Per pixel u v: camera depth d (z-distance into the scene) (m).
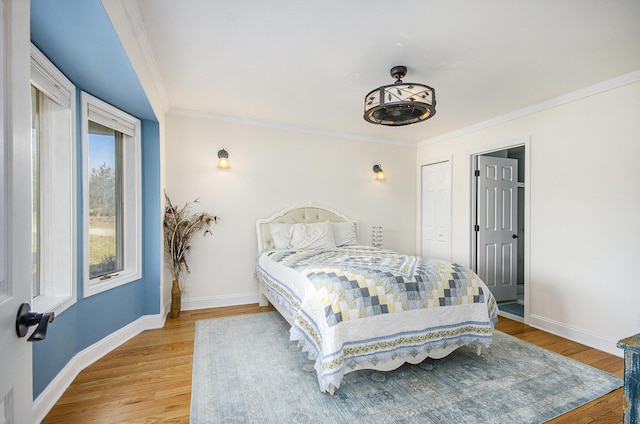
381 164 4.64
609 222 2.57
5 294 0.67
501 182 4.15
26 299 0.74
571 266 2.83
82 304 2.22
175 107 3.39
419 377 2.07
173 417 1.66
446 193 4.38
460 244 4.12
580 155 2.78
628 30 1.90
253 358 2.34
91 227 2.47
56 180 2.05
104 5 1.33
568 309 2.84
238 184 3.74
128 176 2.84
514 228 4.24
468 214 4.00
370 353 1.88
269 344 2.60
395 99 2.15
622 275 2.49
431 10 1.74
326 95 3.01
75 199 2.13
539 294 3.09
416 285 2.10
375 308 1.93
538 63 2.33
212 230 3.61
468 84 2.70
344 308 1.86
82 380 2.03
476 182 4.02
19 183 0.71
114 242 2.73
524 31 1.93
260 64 2.39
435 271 2.26
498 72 2.48
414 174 4.89
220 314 3.36
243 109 3.44
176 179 3.46
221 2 1.68
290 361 2.30
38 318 0.74
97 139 2.53
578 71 2.45
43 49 1.67
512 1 1.65
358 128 4.15
